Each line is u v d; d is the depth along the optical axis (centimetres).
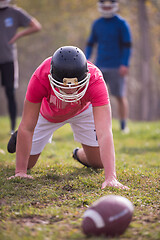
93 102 507
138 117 3475
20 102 3228
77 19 3097
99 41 1196
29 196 502
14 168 659
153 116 3681
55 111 552
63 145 993
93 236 372
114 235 373
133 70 3297
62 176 609
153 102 3625
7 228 398
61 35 3120
